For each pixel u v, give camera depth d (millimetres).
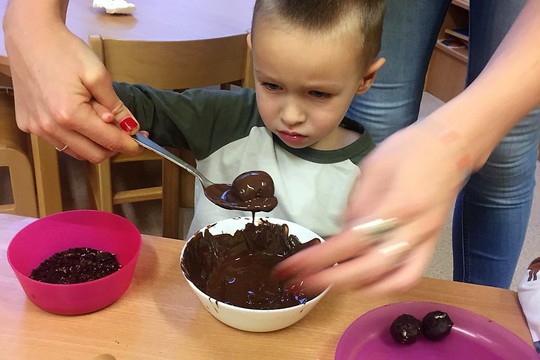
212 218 1111
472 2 1188
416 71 1265
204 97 1130
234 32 1500
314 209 1088
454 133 589
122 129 792
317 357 725
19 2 808
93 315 758
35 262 847
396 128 1310
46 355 691
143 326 747
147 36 1409
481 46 1189
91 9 1559
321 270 558
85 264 832
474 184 1273
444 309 804
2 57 1252
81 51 771
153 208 2055
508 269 1366
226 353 718
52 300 729
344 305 813
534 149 1224
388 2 1167
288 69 901
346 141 1132
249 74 1464
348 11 905
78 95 739
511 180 1226
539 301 800
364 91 1077
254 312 707
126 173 2066
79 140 768
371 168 569
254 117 1148
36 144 1550
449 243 1988
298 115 952
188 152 1704
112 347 711
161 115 1104
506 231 1308
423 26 1212
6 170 2102
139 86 1105
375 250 533
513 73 663
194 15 1604
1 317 741
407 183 542
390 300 832
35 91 759
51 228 858
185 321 761
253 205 844
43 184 1616
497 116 630
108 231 880
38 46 763
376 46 993
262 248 880
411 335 747
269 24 898
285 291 793
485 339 776
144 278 827
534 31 702
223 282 818
